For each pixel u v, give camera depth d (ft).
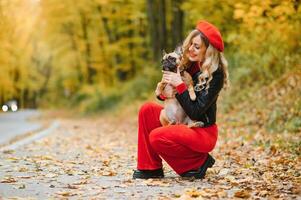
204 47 19.45
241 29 50.70
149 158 20.53
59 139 44.96
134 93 92.17
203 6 55.31
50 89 210.79
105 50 110.93
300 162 24.20
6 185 19.19
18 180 20.40
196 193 16.92
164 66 19.47
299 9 36.86
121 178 21.02
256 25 41.96
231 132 39.58
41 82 206.80
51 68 202.80
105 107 107.24
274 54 49.83
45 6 109.60
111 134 50.85
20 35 117.39
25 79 186.70
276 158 26.04
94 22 115.75
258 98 46.96
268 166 23.71
